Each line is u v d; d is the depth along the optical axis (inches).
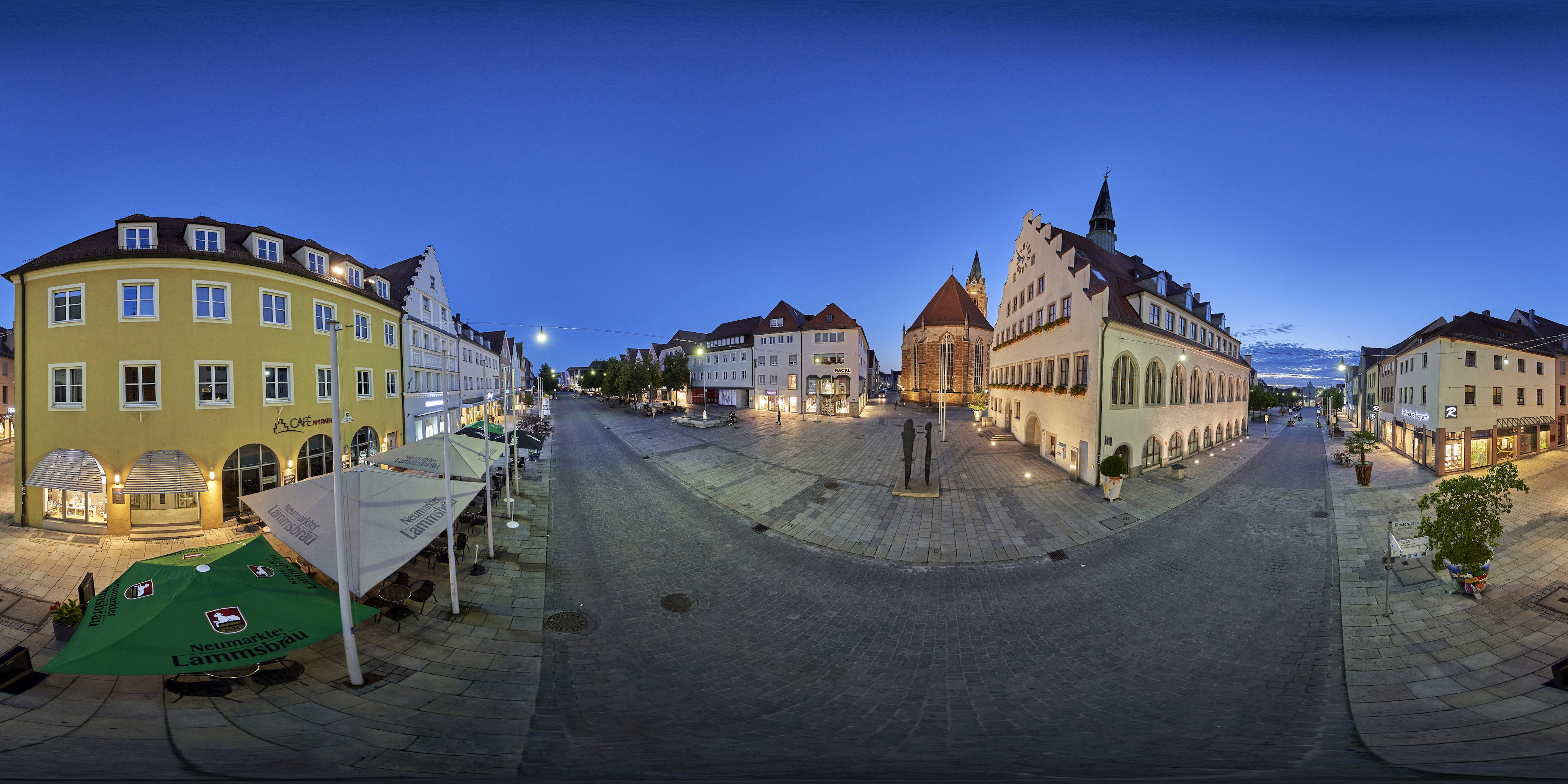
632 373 2502.5
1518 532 619.5
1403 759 236.2
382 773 231.0
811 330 2474.2
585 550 644.1
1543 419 1176.8
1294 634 439.2
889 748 264.8
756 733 294.2
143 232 656.4
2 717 286.5
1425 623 441.4
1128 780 186.7
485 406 1327.5
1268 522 738.2
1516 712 313.0
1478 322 1131.3
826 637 441.7
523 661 395.9
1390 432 1405.0
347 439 867.4
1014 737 287.9
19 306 666.8
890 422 2003.0
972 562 612.4
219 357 677.3
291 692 339.3
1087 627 455.8
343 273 869.8
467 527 688.4
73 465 645.3
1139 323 1019.3
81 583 406.0
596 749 267.1
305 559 434.6
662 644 427.8
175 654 303.4
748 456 1252.5
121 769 219.9
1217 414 1456.7
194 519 674.2
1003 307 1641.2
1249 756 243.4
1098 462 914.7
